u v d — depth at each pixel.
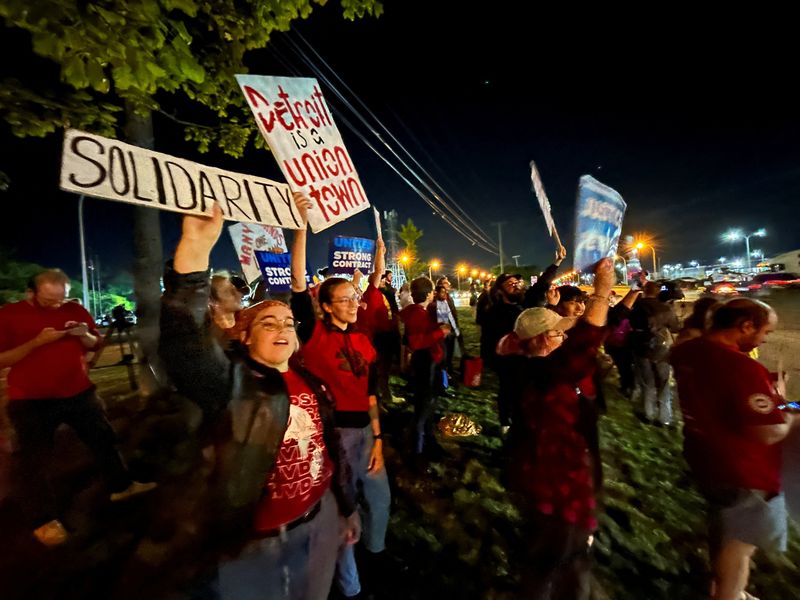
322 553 1.83
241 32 4.45
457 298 56.84
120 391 7.44
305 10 4.40
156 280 6.08
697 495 3.95
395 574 2.85
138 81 2.95
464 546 3.14
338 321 2.70
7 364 2.85
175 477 3.39
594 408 2.31
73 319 3.31
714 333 2.47
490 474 4.21
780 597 2.73
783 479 2.48
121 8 2.73
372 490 2.75
